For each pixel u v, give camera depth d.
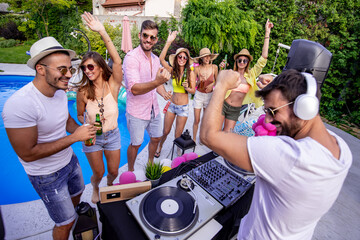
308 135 0.77
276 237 0.85
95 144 2.11
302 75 0.78
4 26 16.80
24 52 13.15
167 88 7.16
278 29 6.65
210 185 1.55
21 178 3.30
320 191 0.67
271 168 0.71
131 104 2.50
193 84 3.17
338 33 6.45
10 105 1.25
